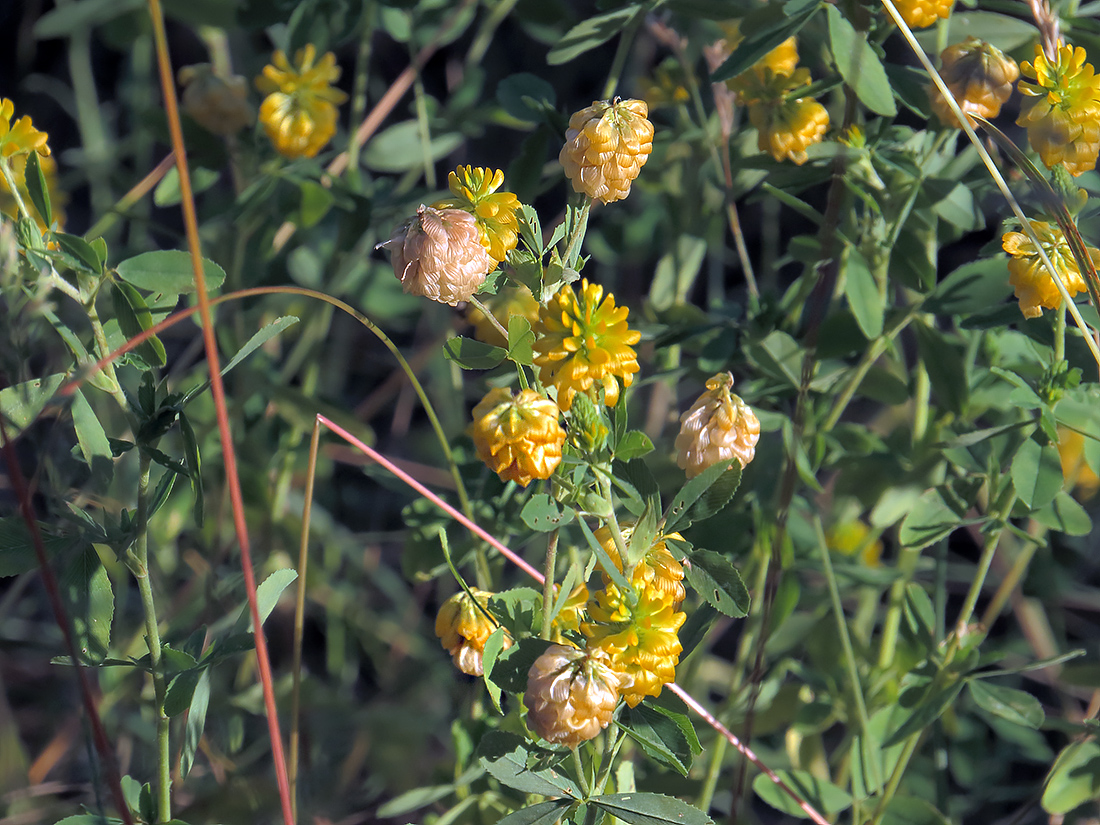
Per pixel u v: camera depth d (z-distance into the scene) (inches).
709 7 22.4
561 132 23.6
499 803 21.9
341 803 24.1
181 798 23.3
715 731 23.1
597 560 19.6
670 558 19.4
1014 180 22.0
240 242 25.1
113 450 20.3
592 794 19.6
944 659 22.2
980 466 22.1
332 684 26.3
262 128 24.8
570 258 19.5
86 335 22.9
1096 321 21.1
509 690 19.2
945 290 22.5
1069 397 21.1
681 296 25.2
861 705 22.3
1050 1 22.2
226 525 25.6
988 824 24.7
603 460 19.3
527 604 20.0
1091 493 25.4
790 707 23.9
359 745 24.4
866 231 22.6
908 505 23.2
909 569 23.4
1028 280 20.6
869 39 22.1
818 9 21.6
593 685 18.5
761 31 21.6
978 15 22.7
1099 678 23.8
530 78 24.1
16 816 22.8
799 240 22.6
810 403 23.0
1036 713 21.6
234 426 25.3
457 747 21.7
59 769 24.2
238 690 24.4
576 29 22.8
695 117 25.1
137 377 26.0
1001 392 23.2
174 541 25.9
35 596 26.3
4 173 19.8
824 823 21.9
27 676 25.3
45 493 21.0
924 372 23.2
